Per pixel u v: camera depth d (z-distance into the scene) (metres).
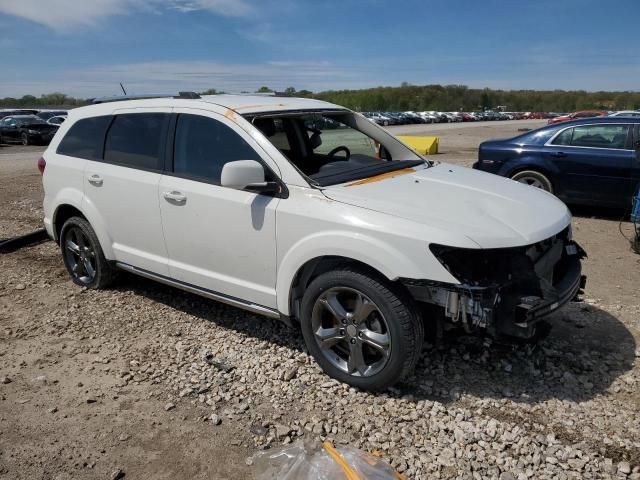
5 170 14.53
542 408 3.18
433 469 2.72
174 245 4.18
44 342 4.16
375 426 3.05
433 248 2.96
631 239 6.74
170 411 3.24
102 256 4.95
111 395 3.42
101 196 4.66
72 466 2.79
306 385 3.47
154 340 4.15
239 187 3.38
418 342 3.14
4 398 3.40
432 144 18.69
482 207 3.38
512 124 56.50
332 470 2.58
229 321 4.45
